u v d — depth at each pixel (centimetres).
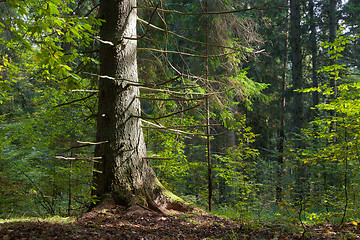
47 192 660
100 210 531
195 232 468
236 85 927
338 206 606
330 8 1652
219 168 896
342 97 572
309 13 1920
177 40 1293
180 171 940
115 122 588
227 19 938
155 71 925
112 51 600
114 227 450
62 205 735
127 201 561
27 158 778
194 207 623
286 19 1770
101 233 412
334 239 385
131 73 617
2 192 580
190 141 1529
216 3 904
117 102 593
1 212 606
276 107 1802
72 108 828
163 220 521
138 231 443
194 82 865
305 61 2284
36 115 855
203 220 552
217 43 930
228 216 647
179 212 604
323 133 737
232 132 1513
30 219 486
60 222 460
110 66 599
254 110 1709
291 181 1015
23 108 1200
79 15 755
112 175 575
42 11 333
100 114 599
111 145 583
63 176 614
